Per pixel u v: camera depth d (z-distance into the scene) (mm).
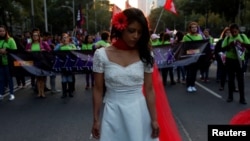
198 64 10195
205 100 8727
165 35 11664
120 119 2863
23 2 39219
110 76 2816
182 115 7090
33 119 7117
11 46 9352
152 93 2996
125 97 2850
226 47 8195
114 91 2857
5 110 8078
